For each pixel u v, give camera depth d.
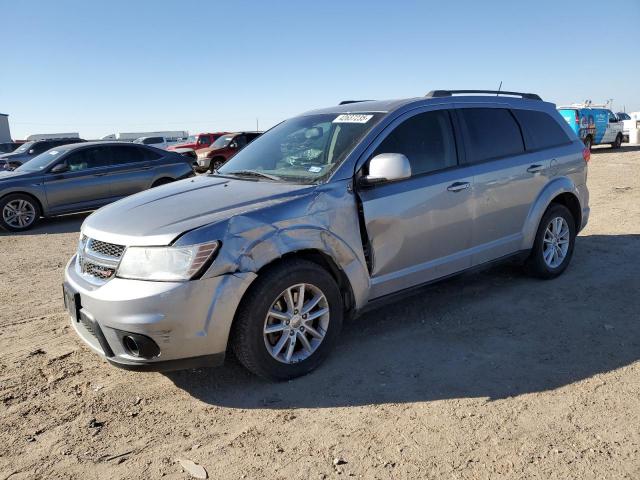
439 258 4.36
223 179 4.26
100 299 3.19
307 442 2.93
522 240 5.04
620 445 2.80
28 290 6.03
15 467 2.80
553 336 4.15
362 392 3.43
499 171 4.71
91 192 10.97
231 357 3.97
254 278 3.28
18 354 4.17
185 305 3.10
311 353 3.66
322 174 3.83
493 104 4.97
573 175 5.51
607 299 4.90
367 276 3.88
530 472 2.62
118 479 2.69
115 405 3.39
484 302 4.90
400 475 2.63
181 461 2.81
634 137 30.98
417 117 4.31
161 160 11.96
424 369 3.70
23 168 11.13
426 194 4.14
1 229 10.69
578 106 25.81
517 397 3.30
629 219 8.41
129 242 3.23
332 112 4.64
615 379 3.48
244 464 2.77
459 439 2.90
